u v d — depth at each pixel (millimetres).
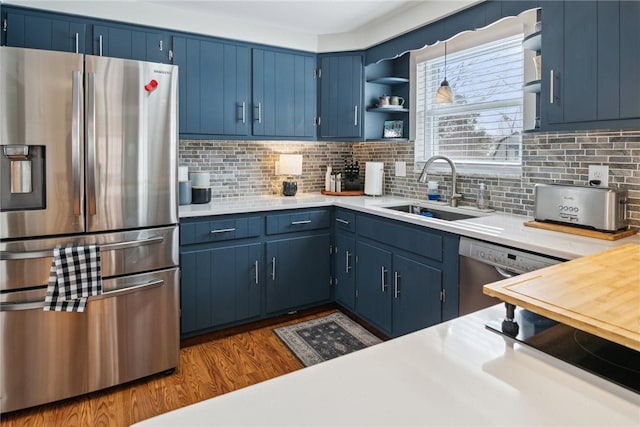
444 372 750
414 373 744
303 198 3457
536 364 783
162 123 2238
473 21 2430
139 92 2148
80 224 2027
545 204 2115
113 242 2125
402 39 2965
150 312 2275
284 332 2969
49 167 1942
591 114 1785
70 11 2520
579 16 1816
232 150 3445
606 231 1864
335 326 3072
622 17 1671
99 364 2135
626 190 1905
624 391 696
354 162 3949
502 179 2652
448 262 2254
